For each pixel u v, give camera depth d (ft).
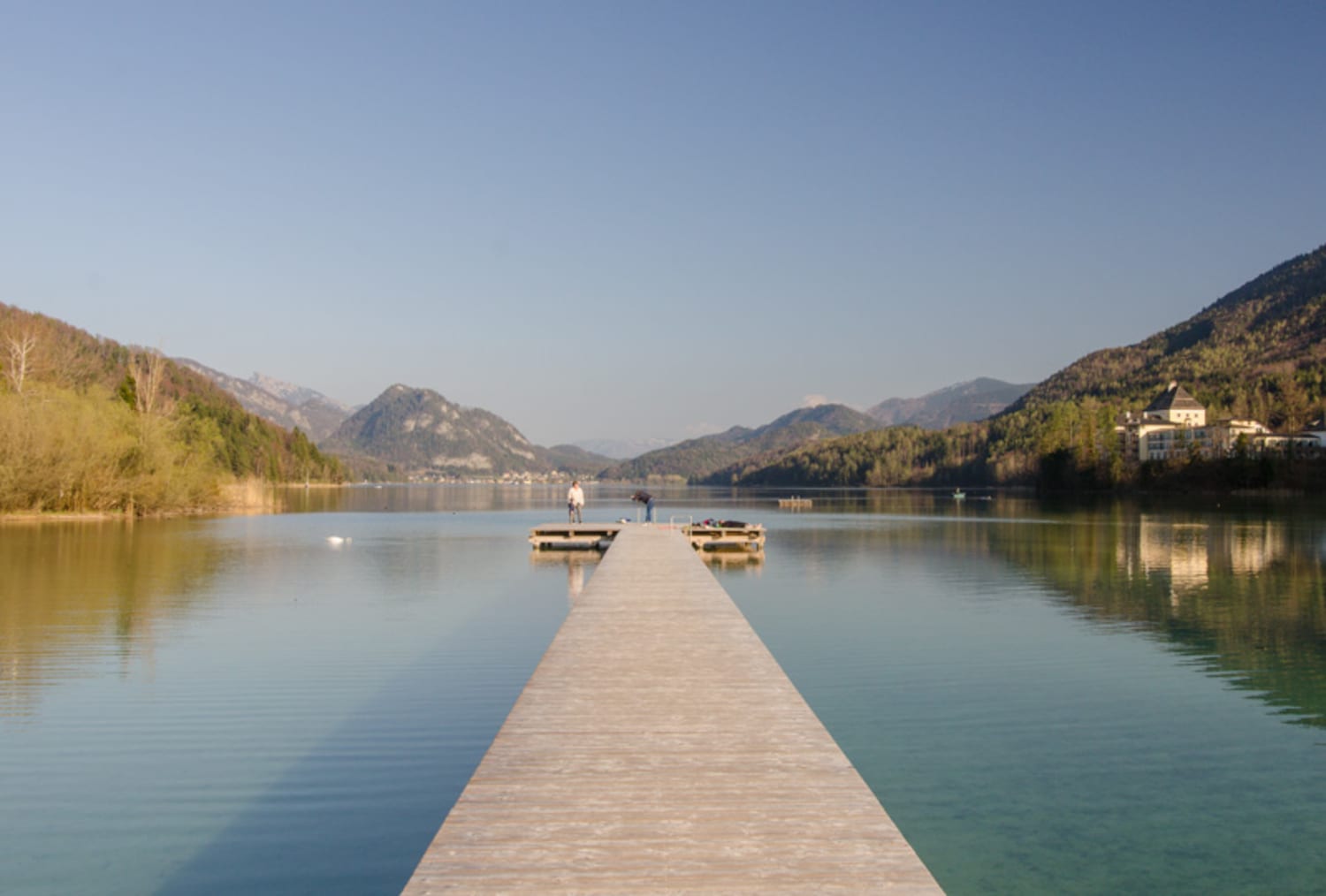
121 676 43.88
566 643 33.01
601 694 25.63
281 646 51.13
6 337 179.93
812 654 50.52
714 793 17.66
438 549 114.32
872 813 16.70
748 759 19.80
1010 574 87.30
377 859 24.41
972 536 134.82
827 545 120.47
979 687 43.11
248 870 23.77
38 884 23.06
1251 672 46.24
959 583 80.84
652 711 23.75
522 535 142.10
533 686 26.58
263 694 40.52
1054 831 27.04
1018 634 56.49
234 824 26.53
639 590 47.85
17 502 145.69
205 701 39.34
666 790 17.84
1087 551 109.70
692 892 13.46
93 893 22.56
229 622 58.85
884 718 38.04
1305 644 53.01
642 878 13.89
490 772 18.90
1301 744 34.81
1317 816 28.04
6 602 66.54
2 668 45.32
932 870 24.54
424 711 37.83
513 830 15.79
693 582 51.42
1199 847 25.98
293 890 22.80
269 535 134.41
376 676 44.04
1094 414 381.19
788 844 15.25
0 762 31.63
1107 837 26.63
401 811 27.48
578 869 14.19
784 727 22.29
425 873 14.02
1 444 141.79
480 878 13.85
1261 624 59.72
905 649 51.70
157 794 28.73
